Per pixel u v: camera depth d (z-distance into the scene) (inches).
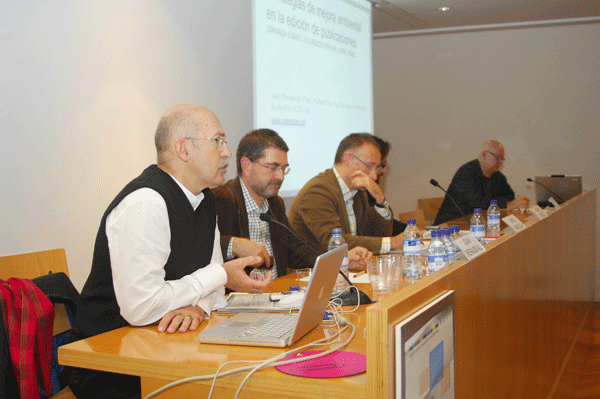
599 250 204.5
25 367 50.8
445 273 43.1
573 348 118.5
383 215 109.5
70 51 87.7
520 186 210.1
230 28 123.0
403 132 225.0
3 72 77.9
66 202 87.1
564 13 191.8
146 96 101.8
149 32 102.1
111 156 95.2
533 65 206.5
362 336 45.9
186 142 55.6
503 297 60.4
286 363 38.6
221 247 71.3
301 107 146.5
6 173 78.2
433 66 219.6
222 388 39.8
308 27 149.7
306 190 103.3
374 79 227.8
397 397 33.2
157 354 43.1
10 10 78.8
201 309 53.9
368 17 179.9
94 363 44.0
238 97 125.2
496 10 187.3
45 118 83.8
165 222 53.1
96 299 54.5
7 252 77.9
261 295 61.8
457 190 170.7
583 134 202.1
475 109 214.8
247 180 85.9
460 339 45.8
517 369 66.4
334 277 48.4
